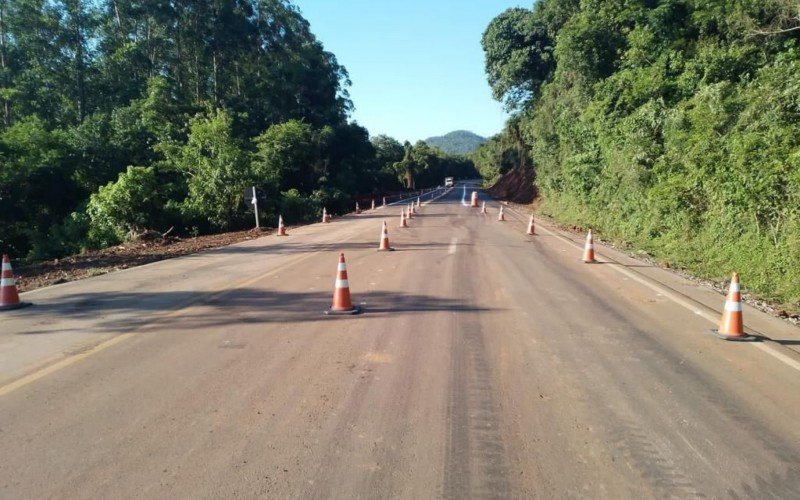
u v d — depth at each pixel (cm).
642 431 437
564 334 707
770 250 1149
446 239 1847
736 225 1329
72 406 483
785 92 1314
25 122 3269
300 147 4266
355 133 5453
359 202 5544
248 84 5178
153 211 2625
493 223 2555
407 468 379
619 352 635
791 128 1251
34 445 412
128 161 3378
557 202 3375
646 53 2341
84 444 414
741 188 1273
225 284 1063
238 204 2894
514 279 1095
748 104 1454
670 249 1538
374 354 621
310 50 5647
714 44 2023
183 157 3003
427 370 571
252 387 525
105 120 3544
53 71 4112
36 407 482
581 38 2778
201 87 5016
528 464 386
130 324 762
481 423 449
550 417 461
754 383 542
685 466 384
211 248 1770
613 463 388
